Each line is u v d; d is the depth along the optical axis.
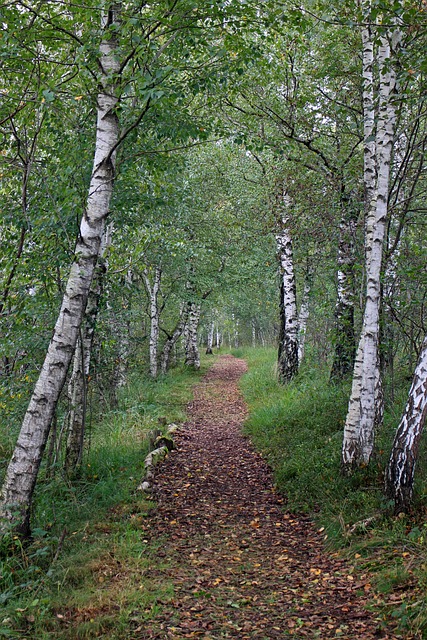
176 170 9.18
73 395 8.78
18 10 6.36
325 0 9.16
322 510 6.96
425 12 6.13
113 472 8.78
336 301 12.05
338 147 10.63
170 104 7.75
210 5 6.28
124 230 11.07
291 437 10.36
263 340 45.03
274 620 4.45
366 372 7.39
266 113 11.05
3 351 7.81
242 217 16.50
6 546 5.52
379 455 7.59
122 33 5.88
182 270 20.88
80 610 4.50
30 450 5.89
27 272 7.71
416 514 5.98
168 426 12.70
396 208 9.30
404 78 6.45
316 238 11.06
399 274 9.16
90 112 7.83
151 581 5.09
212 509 7.54
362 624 4.26
